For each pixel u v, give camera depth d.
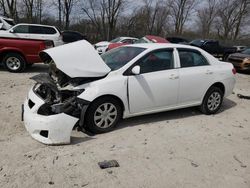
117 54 5.52
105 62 5.34
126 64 5.01
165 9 50.69
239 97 8.46
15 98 6.71
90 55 4.79
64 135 4.23
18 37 10.86
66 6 36.84
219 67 6.32
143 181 3.46
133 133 4.91
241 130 5.52
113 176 3.52
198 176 3.67
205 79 6.00
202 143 4.72
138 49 5.43
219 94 6.38
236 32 53.47
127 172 3.64
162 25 51.03
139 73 4.96
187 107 6.02
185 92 5.72
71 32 20.88
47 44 10.45
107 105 4.78
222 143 4.79
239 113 6.74
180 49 5.74
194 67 5.88
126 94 4.93
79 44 4.92
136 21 47.19
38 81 4.64
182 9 50.97
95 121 4.71
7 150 4.02
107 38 41.44
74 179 3.40
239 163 4.12
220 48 23.38
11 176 3.38
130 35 46.34
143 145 4.45
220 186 3.49
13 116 5.43
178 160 4.05
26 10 35.56
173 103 5.62
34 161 3.75
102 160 3.88
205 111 6.28
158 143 4.57
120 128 5.11
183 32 53.66
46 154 3.95
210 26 56.97
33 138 4.41
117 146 4.36
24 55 10.17
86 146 4.29
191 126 5.48
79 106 4.50
